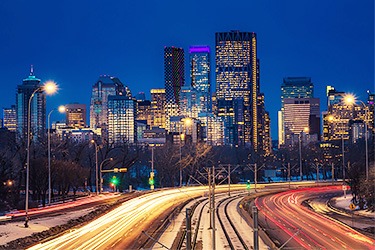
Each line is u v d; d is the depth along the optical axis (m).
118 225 83.38
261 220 90.81
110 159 156.50
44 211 98.75
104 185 197.50
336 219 91.62
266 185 185.75
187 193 149.50
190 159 191.25
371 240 67.44
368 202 104.94
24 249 59.09
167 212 102.94
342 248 61.22
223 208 113.00
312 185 183.25
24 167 122.69
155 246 63.25
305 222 88.06
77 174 136.50
